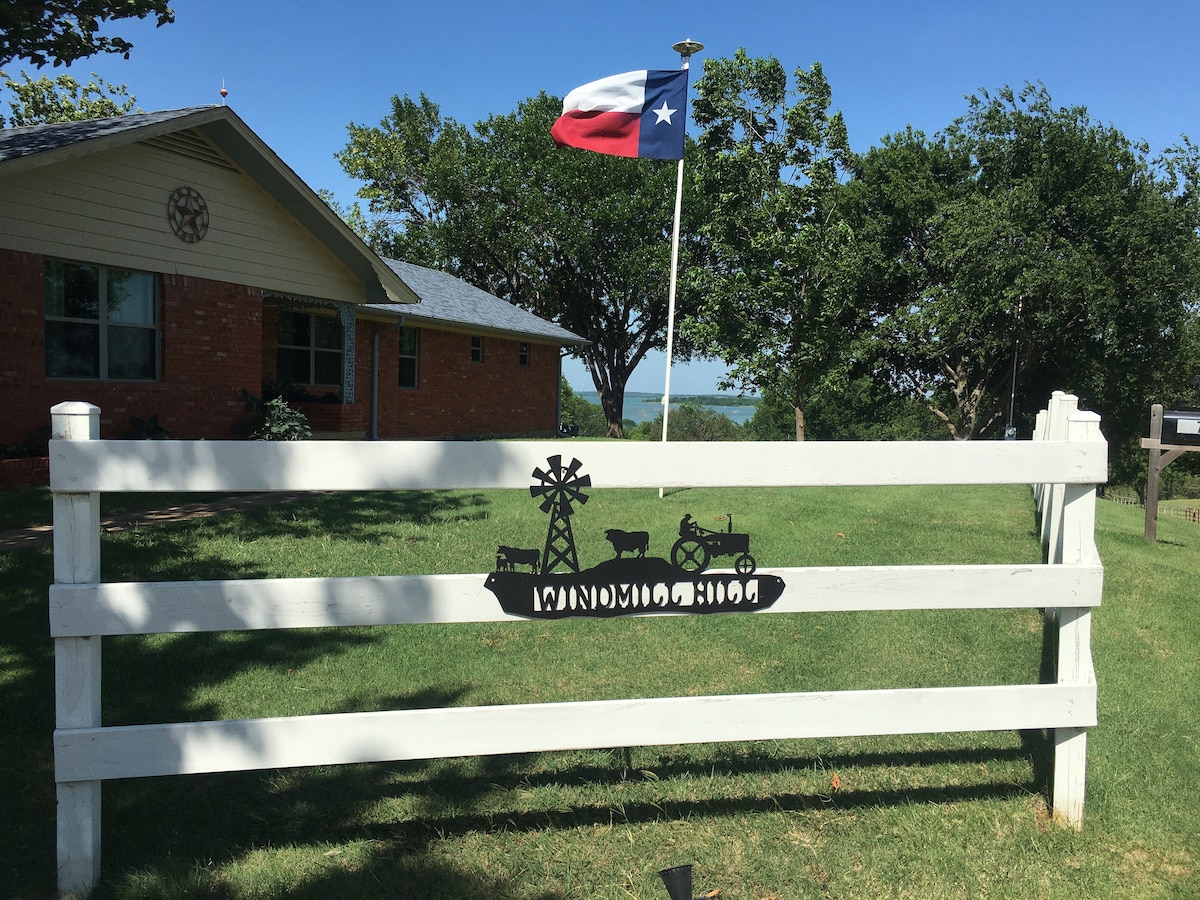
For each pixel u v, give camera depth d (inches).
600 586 109.6
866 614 213.8
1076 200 1104.8
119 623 99.0
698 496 399.9
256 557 251.4
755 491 420.5
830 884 106.7
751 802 126.2
